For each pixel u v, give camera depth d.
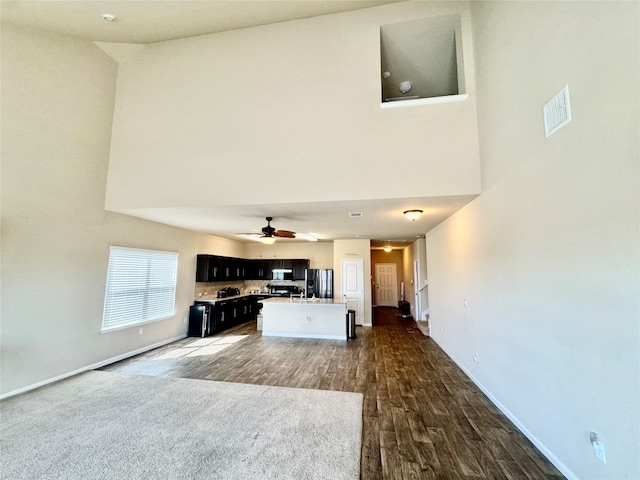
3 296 3.30
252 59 4.15
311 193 3.76
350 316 6.65
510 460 2.28
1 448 2.37
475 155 3.45
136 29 3.97
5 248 3.32
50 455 2.29
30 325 3.54
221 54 4.25
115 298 4.74
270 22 4.10
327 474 2.12
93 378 3.96
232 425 2.77
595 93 1.71
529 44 2.40
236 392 3.54
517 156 2.62
